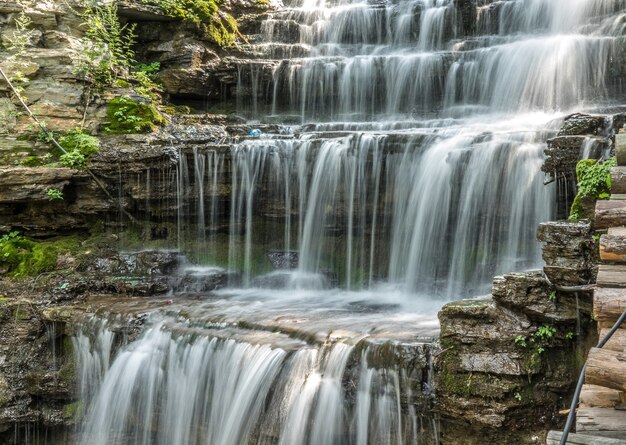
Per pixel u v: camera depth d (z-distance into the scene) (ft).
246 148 35.01
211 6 47.52
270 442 22.29
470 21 45.93
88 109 39.29
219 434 23.90
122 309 29.35
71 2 42.39
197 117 43.42
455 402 19.90
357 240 32.81
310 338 23.48
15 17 40.65
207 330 26.11
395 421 20.80
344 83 44.57
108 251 36.22
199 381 25.05
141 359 27.14
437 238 30.14
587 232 19.98
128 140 37.91
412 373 20.57
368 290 32.32
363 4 52.90
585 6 41.19
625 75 36.52
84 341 29.19
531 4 43.68
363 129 39.81
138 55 46.52
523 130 31.63
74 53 40.16
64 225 37.22
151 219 37.27
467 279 29.12
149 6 44.60
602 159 22.89
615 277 15.08
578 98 37.63
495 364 19.74
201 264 36.06
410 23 47.88
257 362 23.35
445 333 20.59
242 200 35.29
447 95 41.93
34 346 30.48
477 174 29.04
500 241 28.30
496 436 19.79
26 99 38.68
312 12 51.26
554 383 19.75
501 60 40.19
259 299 31.60
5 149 37.24
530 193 27.40
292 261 34.42
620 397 14.07
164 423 26.05
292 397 22.12
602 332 14.56
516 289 20.22
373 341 21.63
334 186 33.19
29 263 34.86
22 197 35.24
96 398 28.40
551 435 12.88
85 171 36.63
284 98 45.98
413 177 31.22
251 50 48.26
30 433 29.84
